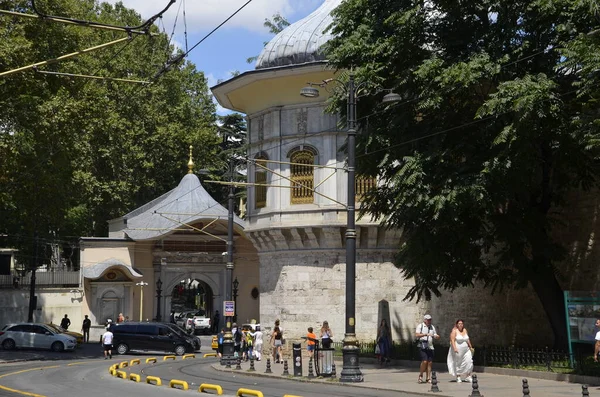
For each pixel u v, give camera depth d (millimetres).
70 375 28484
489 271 28828
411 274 28766
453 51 27562
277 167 40406
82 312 55250
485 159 25797
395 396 19250
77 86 40219
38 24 37625
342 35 30891
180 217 57625
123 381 25422
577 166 26219
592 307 23828
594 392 19062
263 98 41125
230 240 34594
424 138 27297
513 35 25859
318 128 39438
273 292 41062
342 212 38812
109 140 58594
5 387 23250
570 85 25562
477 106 27359
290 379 25359
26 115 37125
